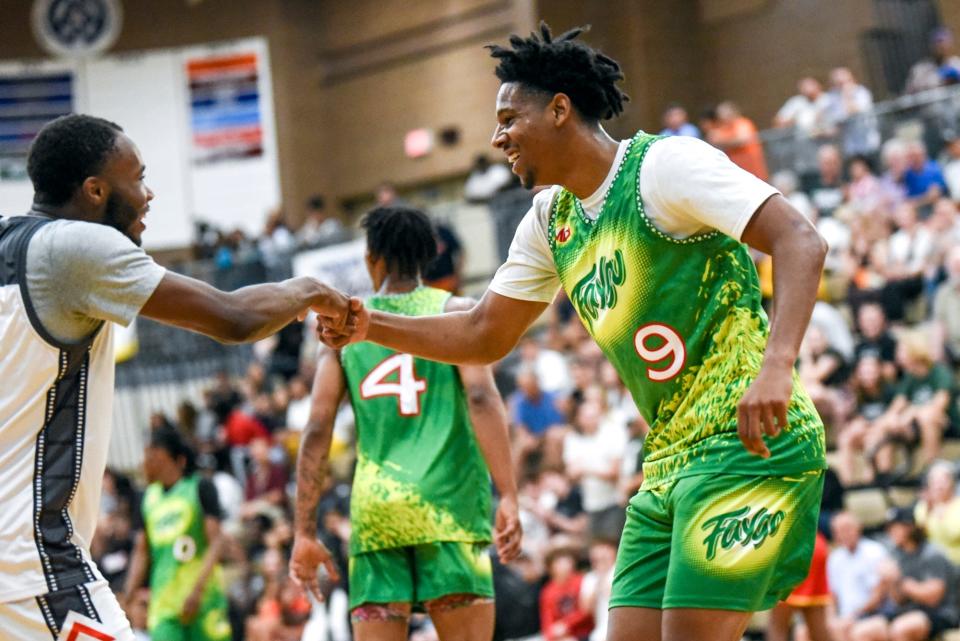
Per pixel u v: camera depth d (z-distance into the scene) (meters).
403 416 4.56
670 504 3.33
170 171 21.33
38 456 3.14
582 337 12.53
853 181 12.01
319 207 17.42
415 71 20.22
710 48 18.69
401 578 4.48
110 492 12.87
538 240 3.64
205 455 13.05
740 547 3.20
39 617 3.11
